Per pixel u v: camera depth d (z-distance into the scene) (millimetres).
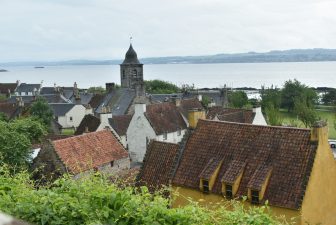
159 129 67688
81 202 12023
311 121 94062
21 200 12086
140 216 11648
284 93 130625
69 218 11359
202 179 29641
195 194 30156
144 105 67625
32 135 53438
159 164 34562
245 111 69938
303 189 26188
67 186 13305
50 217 11266
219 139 31594
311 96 131875
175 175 31500
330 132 97562
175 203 31125
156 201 12523
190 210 12398
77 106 112750
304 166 27047
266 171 27734
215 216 13641
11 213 11242
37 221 11039
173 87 169375
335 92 143500
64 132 105125
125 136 70812
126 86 119500
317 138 27562
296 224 25922
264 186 27203
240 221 12898
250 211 14211
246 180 28406
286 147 28547
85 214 11305
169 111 72938
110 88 110688
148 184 33469
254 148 29719
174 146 35219
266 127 30375
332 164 28766
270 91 136000
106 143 46094
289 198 26266
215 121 32750
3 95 161125
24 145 42250
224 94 118688
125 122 72625
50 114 87438
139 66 120188
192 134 33000
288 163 27734
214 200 29234
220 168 29938
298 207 25719
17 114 97500
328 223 28609
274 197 26734
